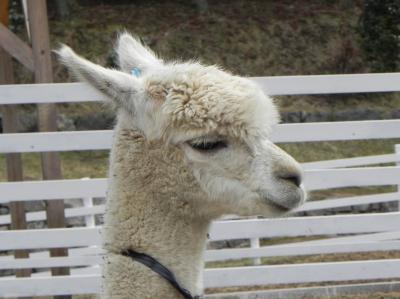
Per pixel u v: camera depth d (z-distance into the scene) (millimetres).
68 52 5410
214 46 31641
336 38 32656
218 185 5336
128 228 5457
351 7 34344
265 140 5387
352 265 10695
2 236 10156
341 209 21406
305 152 27422
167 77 5375
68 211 14000
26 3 11344
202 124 5234
